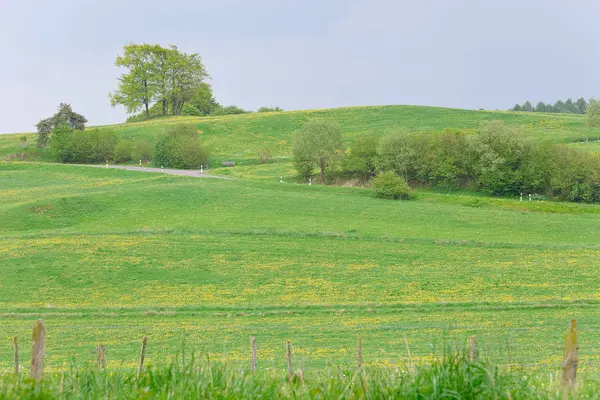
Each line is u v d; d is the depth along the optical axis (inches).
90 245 2182.6
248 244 2225.6
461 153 3415.4
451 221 2630.4
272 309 1545.3
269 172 4116.6
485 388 296.8
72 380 324.5
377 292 1706.4
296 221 2655.0
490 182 3211.1
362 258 2063.2
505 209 2893.7
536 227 2517.2
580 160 3053.6
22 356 1152.2
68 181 3969.0
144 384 330.0
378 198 3154.5
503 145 3309.5
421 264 1989.4
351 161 3713.1
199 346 1192.2
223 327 1368.1
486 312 1476.4
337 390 311.4
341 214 2778.1
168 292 1742.1
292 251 2138.3
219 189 3238.2
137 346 1211.9
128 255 2075.5
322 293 1710.1
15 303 1642.5
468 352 322.0
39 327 351.6
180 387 314.0
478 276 1838.1
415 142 3582.7
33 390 304.7
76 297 1701.5
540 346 1130.0
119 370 357.4
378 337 1250.6
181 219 2709.2
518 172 3171.8
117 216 2773.1
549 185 3115.2
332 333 1295.5
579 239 2337.6
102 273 1902.1
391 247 2193.7
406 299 1632.6
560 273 1847.9
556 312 1465.3
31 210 2797.7
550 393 311.4
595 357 1004.6
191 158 4463.6
